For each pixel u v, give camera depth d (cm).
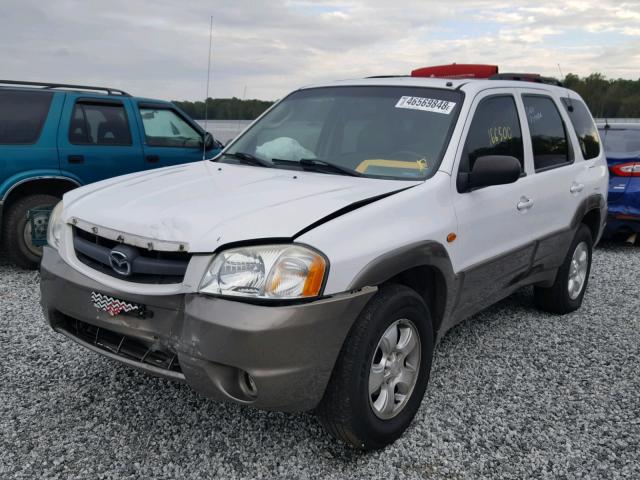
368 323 262
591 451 298
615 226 769
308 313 242
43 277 305
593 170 505
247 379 252
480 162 325
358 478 269
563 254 465
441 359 402
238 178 328
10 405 321
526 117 418
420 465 281
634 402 350
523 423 322
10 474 262
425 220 301
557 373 387
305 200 279
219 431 302
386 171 333
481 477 274
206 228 255
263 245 248
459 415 328
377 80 401
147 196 298
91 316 279
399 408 297
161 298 256
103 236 277
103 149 635
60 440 290
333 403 263
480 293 364
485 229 350
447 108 356
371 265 262
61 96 612
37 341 408
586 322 489
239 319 237
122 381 351
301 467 276
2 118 576
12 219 587
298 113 399
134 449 285
